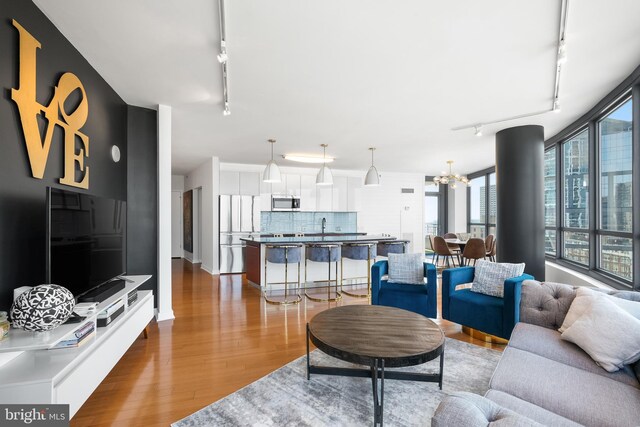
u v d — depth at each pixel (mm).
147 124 3869
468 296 3234
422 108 3861
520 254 4559
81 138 2678
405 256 3947
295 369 2559
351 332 2197
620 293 2066
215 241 6961
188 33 2326
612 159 3691
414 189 9258
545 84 3201
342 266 5598
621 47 2549
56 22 2211
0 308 1775
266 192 7598
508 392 1499
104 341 2078
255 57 2662
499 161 4809
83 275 2199
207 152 6336
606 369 1646
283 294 5125
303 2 1983
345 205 8438
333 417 1939
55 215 1872
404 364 1823
